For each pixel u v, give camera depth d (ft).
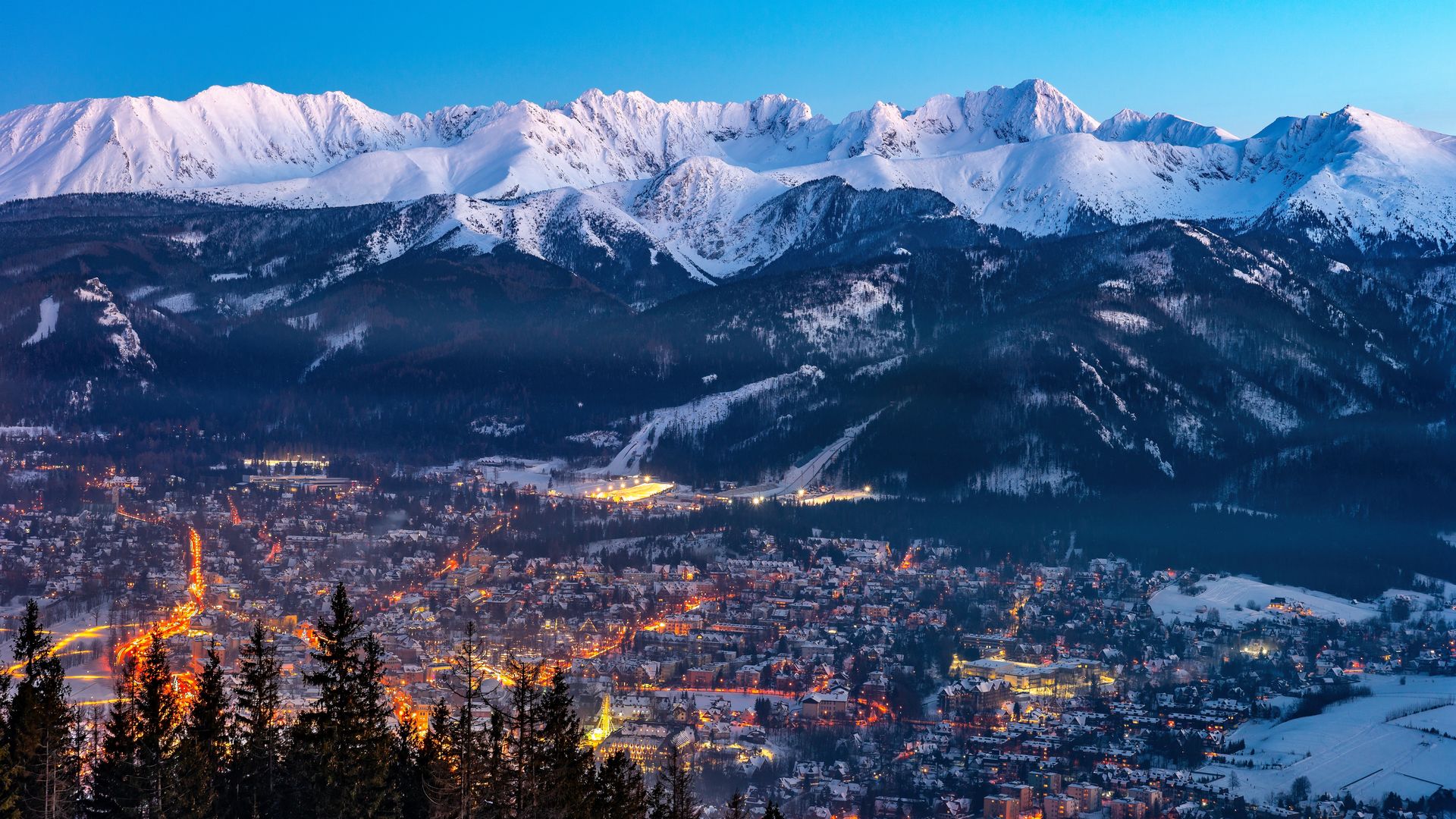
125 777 530.68
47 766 525.75
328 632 567.59
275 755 565.53
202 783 541.34
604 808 576.20
